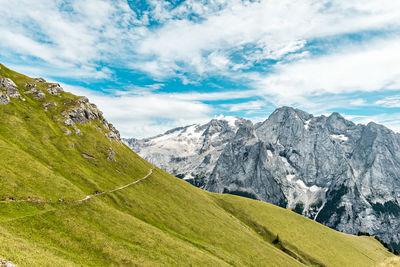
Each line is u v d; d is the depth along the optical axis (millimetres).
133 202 81875
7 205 46438
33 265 30734
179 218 89812
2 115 83438
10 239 35531
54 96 119625
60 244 44062
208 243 82812
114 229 57375
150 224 75312
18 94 99938
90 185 76125
